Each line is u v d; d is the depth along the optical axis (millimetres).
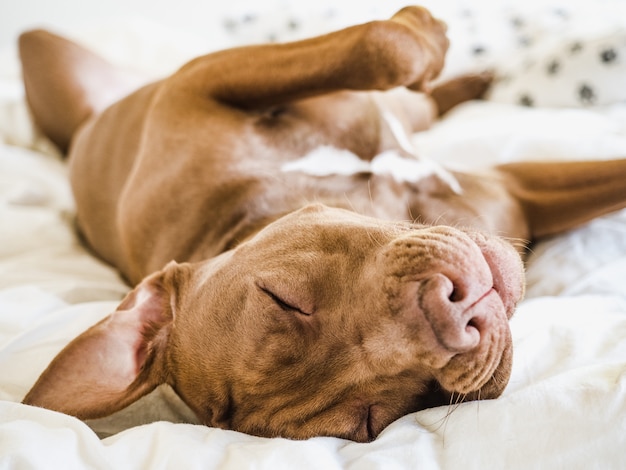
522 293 450
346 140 627
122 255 707
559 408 380
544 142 732
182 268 528
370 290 428
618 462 356
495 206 631
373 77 551
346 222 473
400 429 411
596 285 562
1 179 863
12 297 582
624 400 371
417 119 883
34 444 371
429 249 413
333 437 438
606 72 833
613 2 1043
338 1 1125
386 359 425
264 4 1171
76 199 804
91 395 461
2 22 1507
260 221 572
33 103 958
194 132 601
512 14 1065
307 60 564
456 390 413
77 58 951
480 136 768
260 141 603
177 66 1132
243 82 591
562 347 457
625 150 691
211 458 383
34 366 500
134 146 709
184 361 480
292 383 449
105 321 477
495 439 380
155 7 1468
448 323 391
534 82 893
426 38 569
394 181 623
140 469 376
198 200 588
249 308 456
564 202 632
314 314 448
